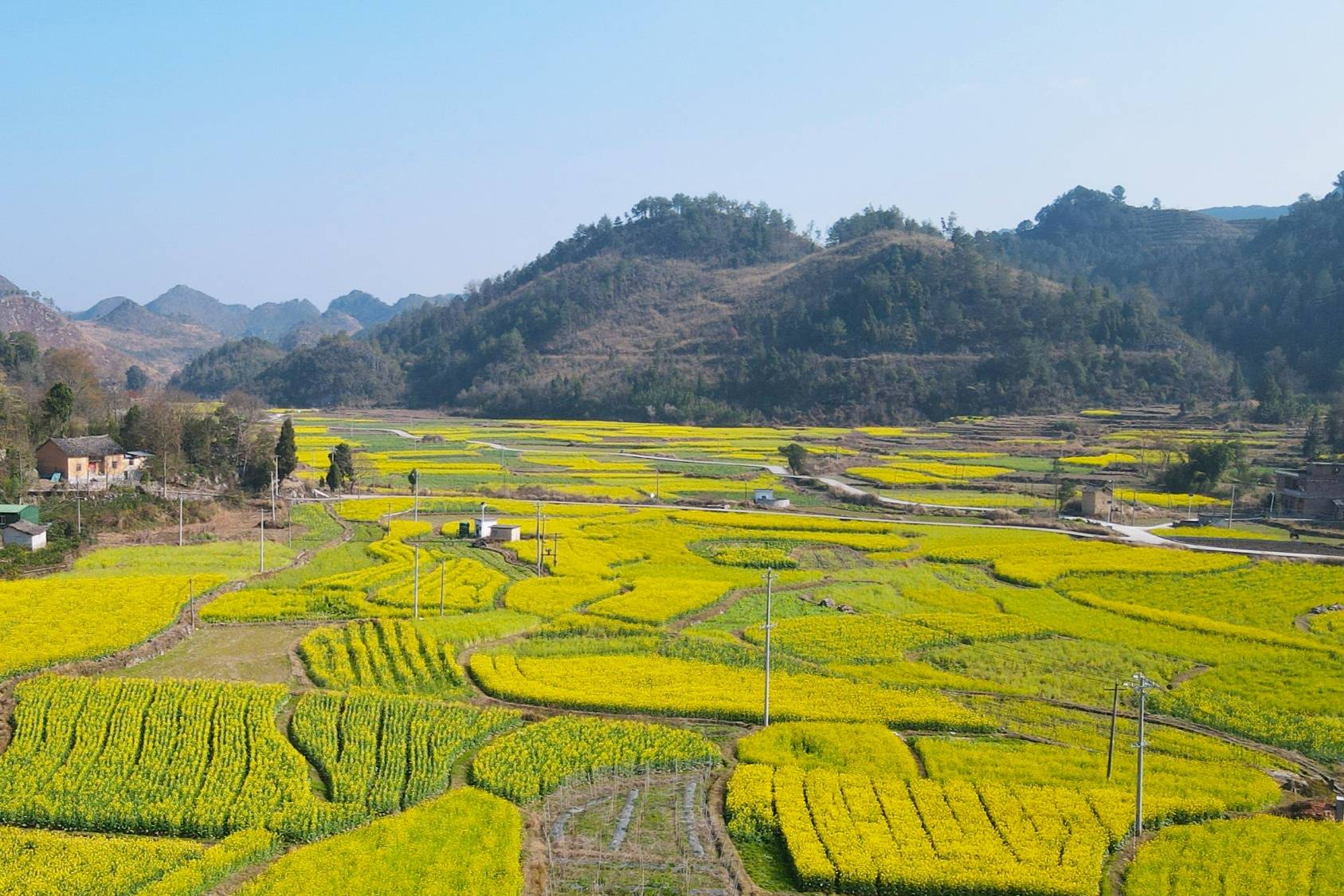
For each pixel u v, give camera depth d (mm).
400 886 40188
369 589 87812
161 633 72250
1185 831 46656
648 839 46062
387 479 166500
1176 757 56281
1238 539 122062
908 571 102438
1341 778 54938
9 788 47344
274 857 43406
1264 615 86750
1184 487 158750
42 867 40500
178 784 48312
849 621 81625
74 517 109062
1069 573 101250
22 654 65188
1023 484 166125
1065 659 73688
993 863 43031
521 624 77562
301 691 61844
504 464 189500
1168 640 78625
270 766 50250
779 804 48156
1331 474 141750
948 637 77938
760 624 80812
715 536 118438
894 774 52188
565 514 133000
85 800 46469
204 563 96500
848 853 43562
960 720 60375
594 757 53594
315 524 123250
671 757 53844
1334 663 73062
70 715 55562
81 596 80500
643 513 132625
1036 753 55875
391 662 68625
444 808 47094
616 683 64938
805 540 118250
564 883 42375
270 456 148000
